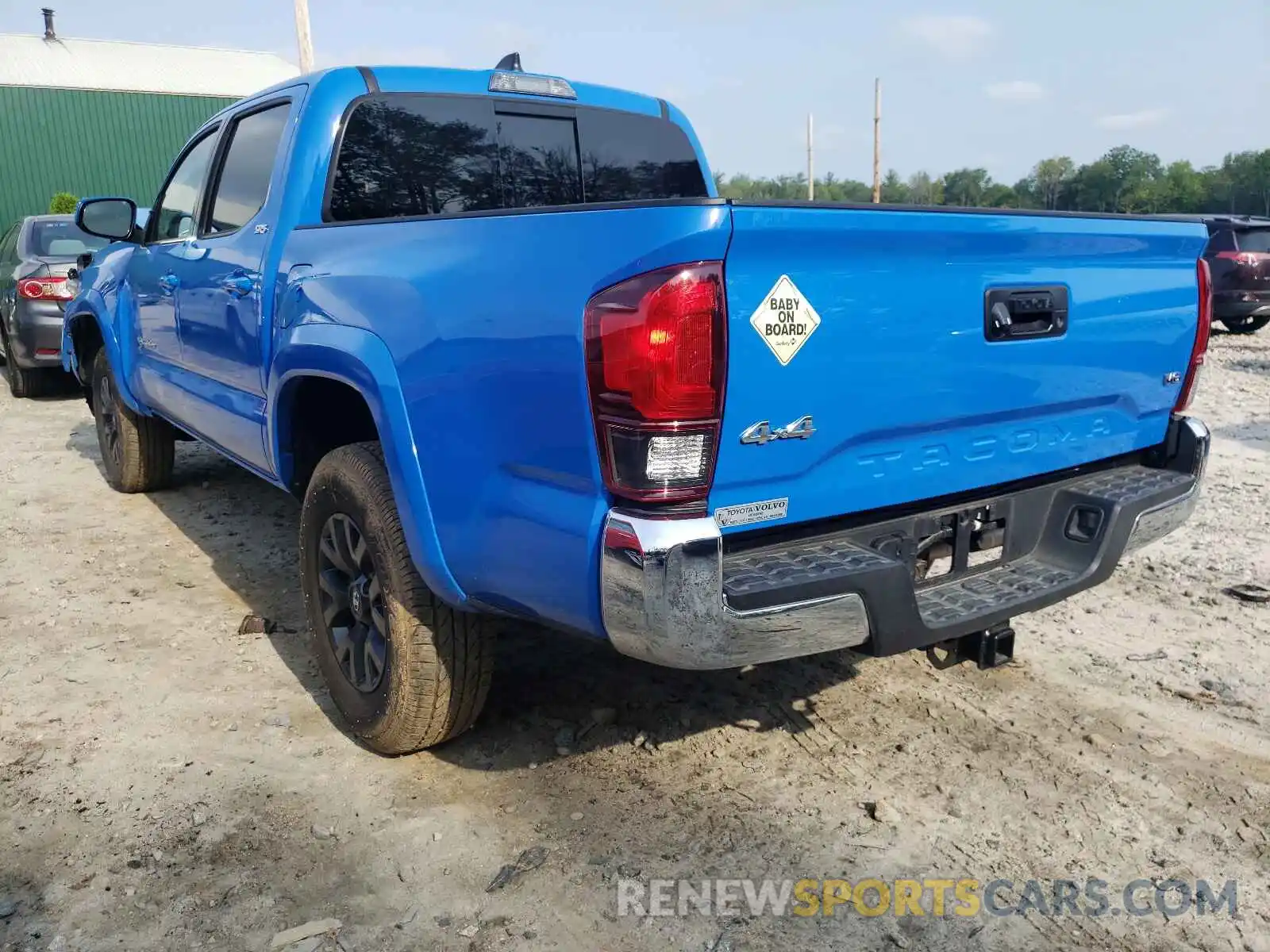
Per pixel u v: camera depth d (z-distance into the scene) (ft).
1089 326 9.39
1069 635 13.20
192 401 14.53
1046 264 8.89
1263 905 8.04
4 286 31.73
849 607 7.57
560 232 7.27
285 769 9.94
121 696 11.40
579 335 7.04
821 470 7.79
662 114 14.80
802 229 6.93
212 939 7.56
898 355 7.88
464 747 10.38
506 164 13.02
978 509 9.21
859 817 9.16
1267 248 48.42
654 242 6.65
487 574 8.29
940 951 7.54
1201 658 12.50
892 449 8.28
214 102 104.58
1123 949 7.59
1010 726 10.80
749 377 7.02
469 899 8.05
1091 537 9.56
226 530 17.69
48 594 14.52
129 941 7.53
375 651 9.92
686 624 6.95
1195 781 9.74
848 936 7.68
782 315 7.09
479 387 7.93
